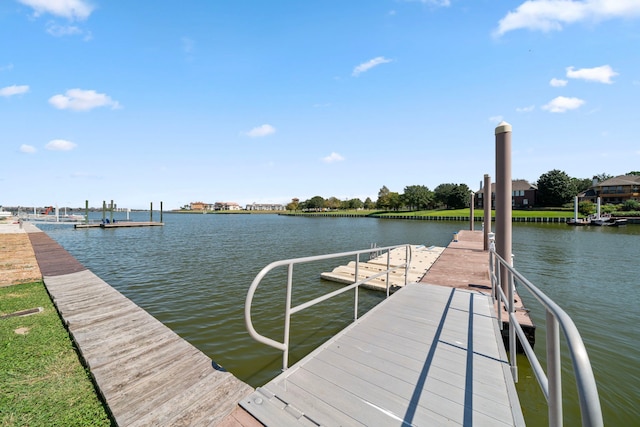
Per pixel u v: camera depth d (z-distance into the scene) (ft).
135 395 8.46
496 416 6.86
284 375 8.56
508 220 17.95
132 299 27.20
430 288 18.97
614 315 23.45
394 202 303.48
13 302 18.33
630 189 195.83
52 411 8.34
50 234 98.99
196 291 29.76
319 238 90.94
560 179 213.05
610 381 14.39
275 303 25.67
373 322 12.90
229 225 171.22
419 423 6.61
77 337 12.56
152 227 147.43
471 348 10.41
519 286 32.40
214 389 8.70
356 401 7.41
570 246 65.92
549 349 4.75
